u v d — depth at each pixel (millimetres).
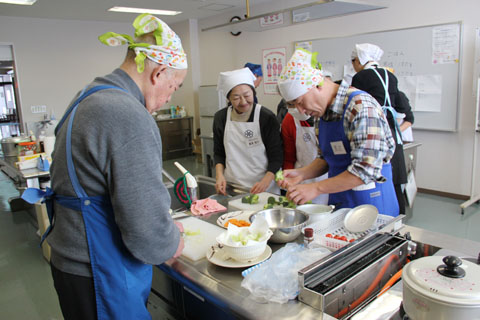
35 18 6430
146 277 1052
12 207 4383
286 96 1411
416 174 4492
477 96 3744
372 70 2449
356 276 929
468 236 3182
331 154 1554
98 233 951
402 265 1122
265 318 826
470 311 642
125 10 6125
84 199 932
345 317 910
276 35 5762
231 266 1038
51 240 1013
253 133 2244
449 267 713
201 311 1091
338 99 1404
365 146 1308
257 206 1671
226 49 6734
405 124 3131
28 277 2832
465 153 4047
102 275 967
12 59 6355
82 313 1002
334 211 1476
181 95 7766
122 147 865
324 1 2746
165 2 5543
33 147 3781
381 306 900
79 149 885
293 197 1389
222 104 6547
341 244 1098
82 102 916
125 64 1020
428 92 4188
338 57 4984
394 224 1165
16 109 6574
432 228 3373
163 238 945
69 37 6816
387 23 4391
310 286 884
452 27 3885
